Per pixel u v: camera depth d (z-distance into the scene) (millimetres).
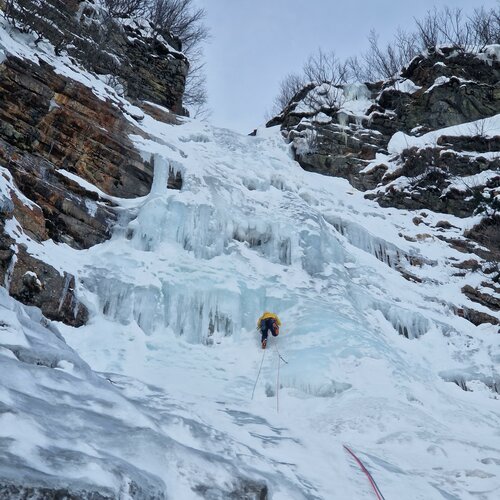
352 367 10617
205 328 11312
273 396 9797
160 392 7199
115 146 13727
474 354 13625
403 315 13742
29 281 9711
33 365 4316
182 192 13852
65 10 17953
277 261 13938
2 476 2520
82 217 12023
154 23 25953
